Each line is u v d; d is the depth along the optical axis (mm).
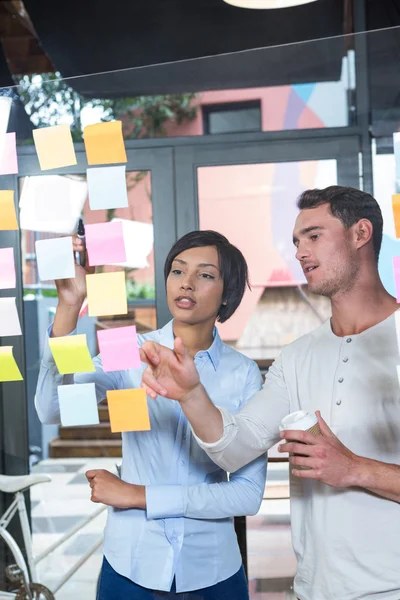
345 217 1374
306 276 1385
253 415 1273
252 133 1572
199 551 1387
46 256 1449
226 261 1457
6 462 1594
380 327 1287
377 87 1551
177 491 1365
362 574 1185
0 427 1595
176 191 1599
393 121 1546
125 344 1348
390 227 1412
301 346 1328
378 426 1237
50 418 1512
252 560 1490
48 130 1442
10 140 1521
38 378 1513
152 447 1412
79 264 1495
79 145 1577
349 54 1588
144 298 1575
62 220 1562
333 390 1265
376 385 1251
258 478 1378
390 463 1216
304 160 1578
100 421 1570
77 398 1438
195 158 1606
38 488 1583
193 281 1445
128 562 1393
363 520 1195
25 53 3924
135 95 1639
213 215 1591
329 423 1252
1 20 3861
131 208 1597
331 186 1401
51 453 1581
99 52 3242
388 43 1545
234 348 1534
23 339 1582
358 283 1360
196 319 1442
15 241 1562
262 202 1558
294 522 1299
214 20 3172
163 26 3195
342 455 1148
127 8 3197
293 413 1177
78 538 1566
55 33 3244
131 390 1331
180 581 1375
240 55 1641
